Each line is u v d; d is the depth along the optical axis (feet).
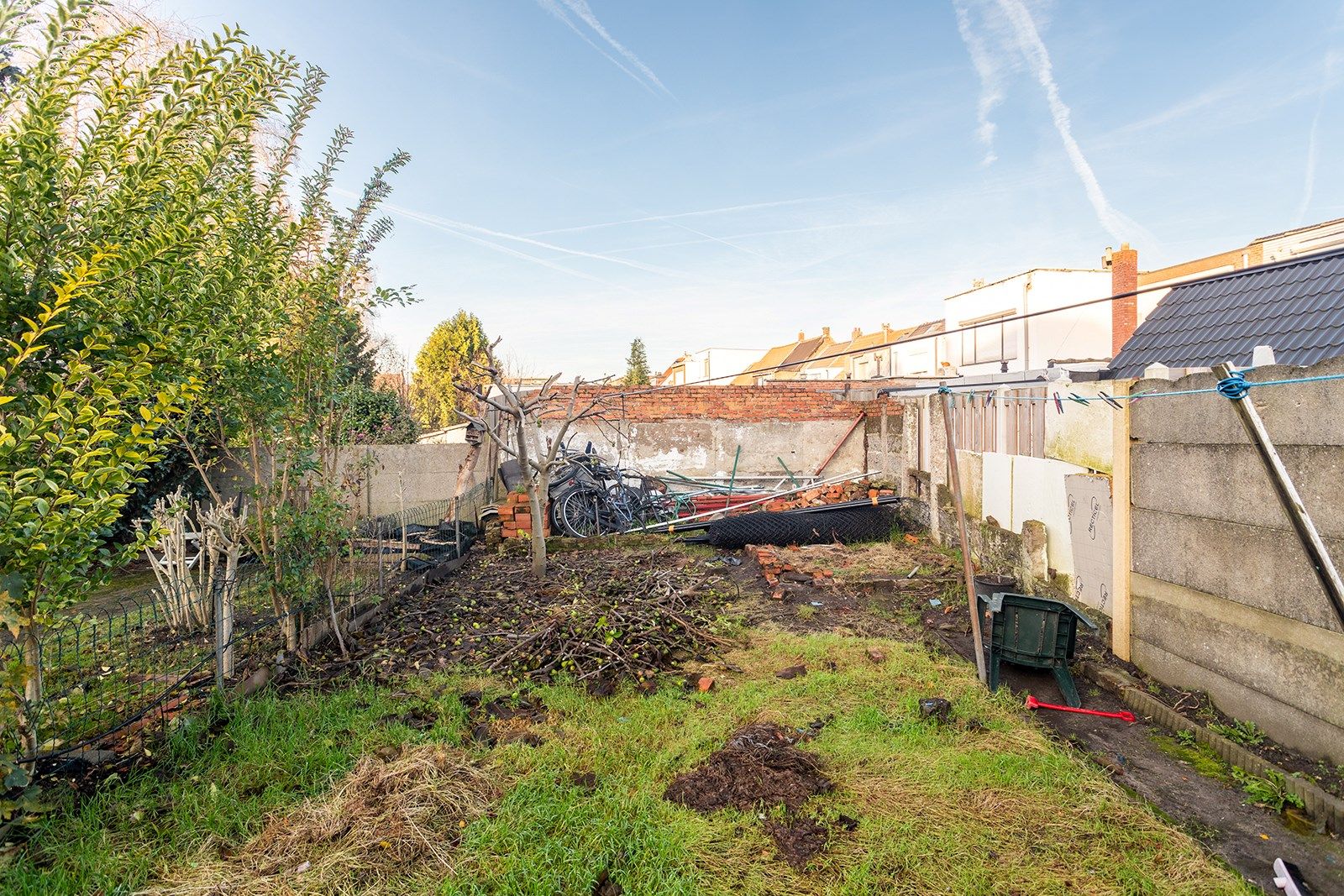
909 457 35.83
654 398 43.91
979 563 26.58
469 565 28.45
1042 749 12.25
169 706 13.08
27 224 9.37
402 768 10.86
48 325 8.79
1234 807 10.92
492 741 12.78
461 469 36.99
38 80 9.95
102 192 10.87
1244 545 12.98
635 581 23.72
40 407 9.09
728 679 15.98
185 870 9.03
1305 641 11.65
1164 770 12.13
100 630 17.99
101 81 10.74
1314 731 11.50
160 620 19.49
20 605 9.56
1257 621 12.67
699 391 44.14
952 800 10.68
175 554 19.70
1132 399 16.30
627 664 16.43
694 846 9.50
